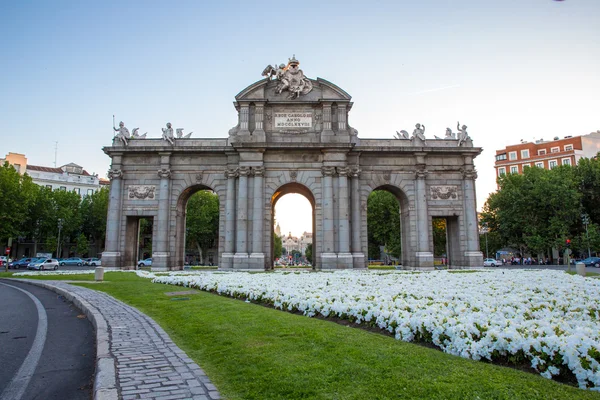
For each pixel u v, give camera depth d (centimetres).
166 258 4609
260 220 4525
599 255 8256
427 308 1319
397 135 4938
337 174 4594
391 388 732
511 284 2192
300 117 4722
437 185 4806
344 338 1094
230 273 3762
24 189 7631
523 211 7356
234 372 846
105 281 3120
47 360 1066
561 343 855
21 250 10281
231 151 4694
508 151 11569
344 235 4491
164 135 4791
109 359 934
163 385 764
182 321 1420
